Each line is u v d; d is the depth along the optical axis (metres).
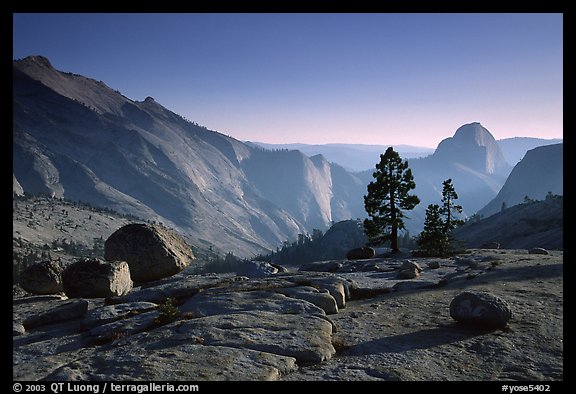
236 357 14.19
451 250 55.75
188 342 15.81
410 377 13.27
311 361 14.72
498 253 49.53
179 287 28.59
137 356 14.42
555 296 23.38
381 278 35.12
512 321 19.14
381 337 17.61
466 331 18.08
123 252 36.75
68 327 22.69
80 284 30.22
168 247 37.88
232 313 20.23
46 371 15.02
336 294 24.55
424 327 18.97
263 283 27.00
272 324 17.89
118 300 27.69
